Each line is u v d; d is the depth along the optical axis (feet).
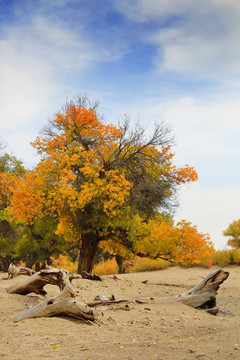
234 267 79.41
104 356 15.07
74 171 67.51
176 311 28.73
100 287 41.19
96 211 61.52
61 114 69.56
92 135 68.49
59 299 22.31
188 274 72.33
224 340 20.04
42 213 71.41
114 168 67.26
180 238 62.28
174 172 69.72
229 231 98.58
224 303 40.75
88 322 21.50
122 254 68.33
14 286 29.63
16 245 109.50
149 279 64.90
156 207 69.67
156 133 69.31
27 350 15.51
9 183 100.68
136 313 26.17
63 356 14.76
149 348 17.01
